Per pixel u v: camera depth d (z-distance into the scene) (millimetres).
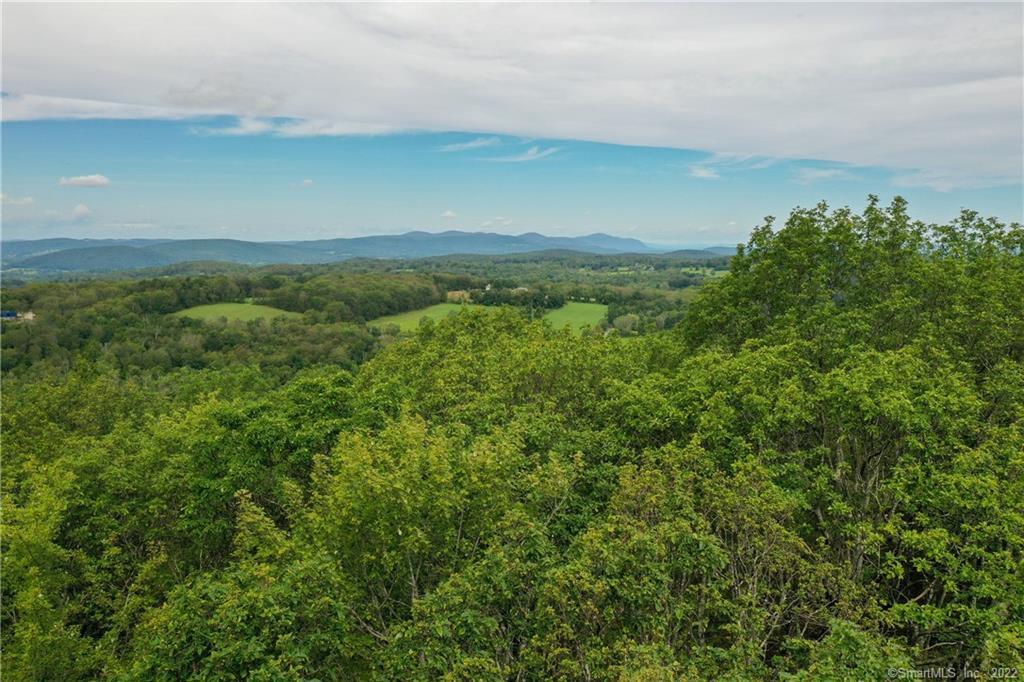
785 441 26906
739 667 15898
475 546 20438
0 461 38938
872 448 24672
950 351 27484
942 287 30594
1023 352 29141
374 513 20141
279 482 30281
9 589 24328
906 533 18375
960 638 19188
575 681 15820
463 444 26531
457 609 16734
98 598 26734
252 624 15836
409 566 20516
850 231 34875
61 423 51875
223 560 31359
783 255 36938
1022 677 14445
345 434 28203
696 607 18188
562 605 16344
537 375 35156
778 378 25594
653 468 21047
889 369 22531
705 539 17094
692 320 40312
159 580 28906
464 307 62781
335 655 17516
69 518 30109
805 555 21578
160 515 30812
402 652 16609
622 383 29047
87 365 66312
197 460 31016
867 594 19344
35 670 21844
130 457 34000
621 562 16719
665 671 13500
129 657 25203
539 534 18250
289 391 35750
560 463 23453
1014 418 24062
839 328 29906
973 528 18031
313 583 17312
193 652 15664
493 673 15492
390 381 37438
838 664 13945
